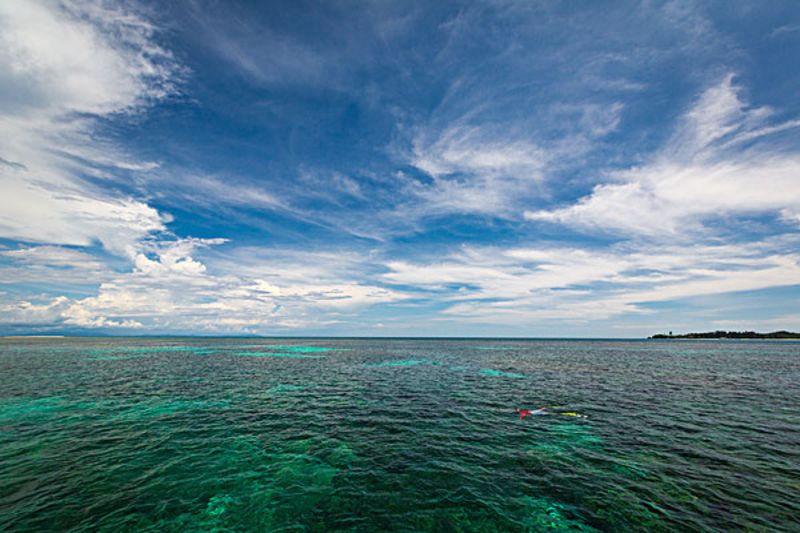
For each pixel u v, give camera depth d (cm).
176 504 1164
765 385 3434
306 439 1809
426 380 3847
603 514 1111
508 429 1991
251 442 1761
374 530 1033
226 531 1023
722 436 1850
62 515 1090
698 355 7756
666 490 1259
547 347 11931
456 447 1705
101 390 3081
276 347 11175
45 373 4094
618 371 4609
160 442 1748
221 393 3017
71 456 1555
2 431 1903
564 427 2025
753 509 1130
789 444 1723
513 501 1194
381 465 1487
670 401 2698
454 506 1162
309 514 1113
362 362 5984
